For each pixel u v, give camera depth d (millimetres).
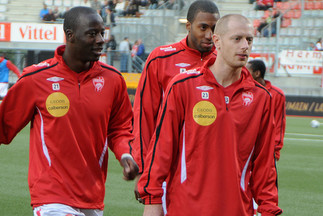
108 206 13805
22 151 21984
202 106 6727
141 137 9445
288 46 49344
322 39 50500
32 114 7738
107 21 49750
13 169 18297
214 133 6707
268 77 44750
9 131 7844
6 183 16078
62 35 46844
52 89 7559
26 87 7578
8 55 47562
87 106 7590
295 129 33750
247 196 7000
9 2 57844
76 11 7457
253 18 53438
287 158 22656
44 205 7379
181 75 6855
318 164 21281
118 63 45625
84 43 7418
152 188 6734
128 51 45312
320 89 43844
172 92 6781
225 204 6688
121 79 7914
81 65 7602
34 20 56469
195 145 6738
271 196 6977
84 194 7566
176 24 50688
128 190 15758
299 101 43531
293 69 44406
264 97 6914
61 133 7508
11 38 47250
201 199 6695
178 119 6793
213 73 6840
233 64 6609
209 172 6699
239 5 54719
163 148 6746
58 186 7449
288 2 53344
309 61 44094
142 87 9648
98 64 7801
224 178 6699
